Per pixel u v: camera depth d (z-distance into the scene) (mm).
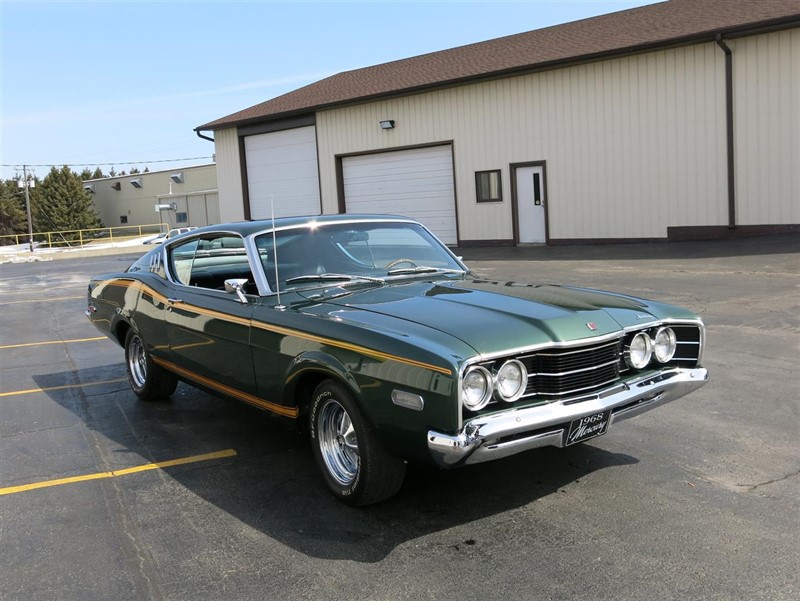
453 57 23656
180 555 3406
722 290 9891
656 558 3174
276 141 25359
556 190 18609
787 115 14906
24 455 4973
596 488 3971
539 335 3418
